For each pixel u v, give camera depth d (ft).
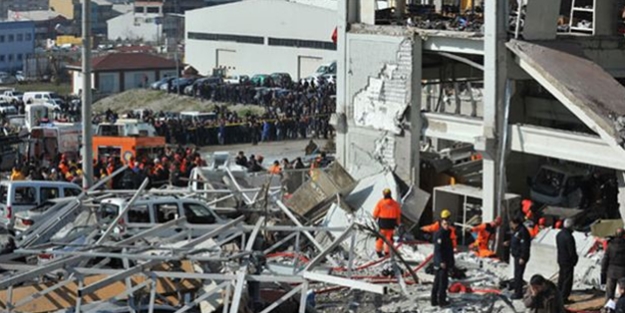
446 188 156.97
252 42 514.27
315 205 152.05
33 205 160.04
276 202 143.02
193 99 408.67
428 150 182.91
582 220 151.12
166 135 289.94
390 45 161.68
